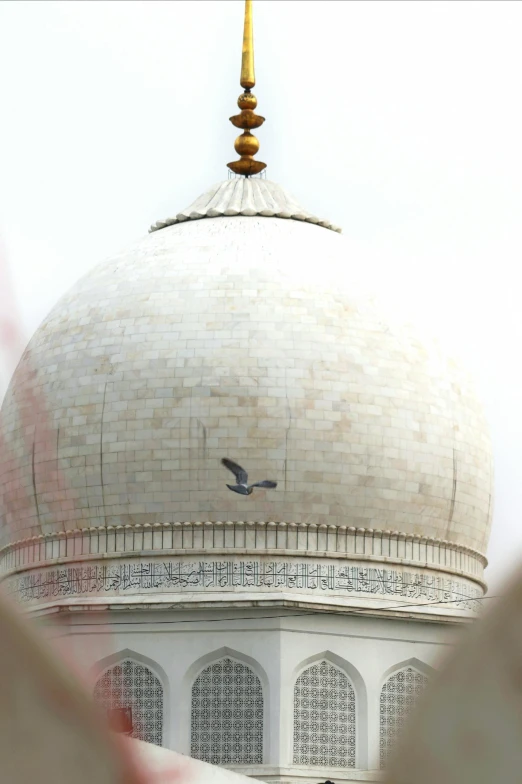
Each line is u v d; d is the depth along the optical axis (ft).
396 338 406.00
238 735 375.86
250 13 464.24
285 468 385.29
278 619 378.12
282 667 375.25
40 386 401.08
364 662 384.06
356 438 390.21
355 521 391.04
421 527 400.06
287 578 382.83
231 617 379.96
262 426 385.70
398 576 393.29
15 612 134.92
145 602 379.96
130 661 382.22
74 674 134.92
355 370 394.73
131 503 389.19
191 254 412.77
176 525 386.11
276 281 403.34
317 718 378.73
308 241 423.64
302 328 395.55
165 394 388.78
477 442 415.85
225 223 428.56
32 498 392.88
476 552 415.85
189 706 378.53
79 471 392.88
